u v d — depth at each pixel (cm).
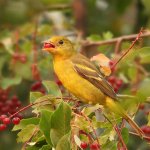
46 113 970
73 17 1723
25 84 1563
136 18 1723
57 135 961
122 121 1069
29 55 1488
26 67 1463
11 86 1458
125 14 1756
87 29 1720
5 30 1568
